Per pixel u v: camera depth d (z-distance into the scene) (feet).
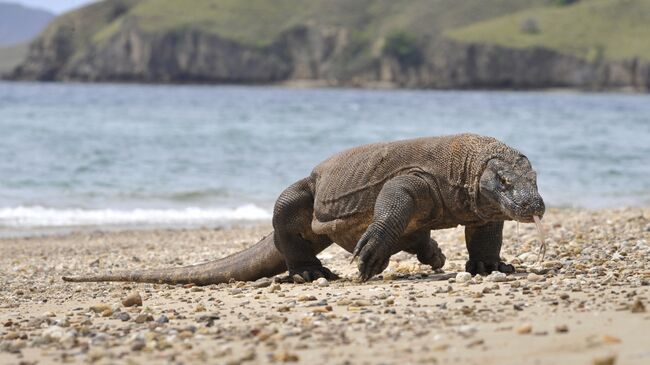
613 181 143.13
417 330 34.09
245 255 57.21
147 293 52.31
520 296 40.83
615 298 38.60
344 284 51.26
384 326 35.37
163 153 173.27
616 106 485.97
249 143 196.44
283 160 164.14
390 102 510.58
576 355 28.91
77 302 49.90
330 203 53.01
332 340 33.35
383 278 53.06
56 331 36.99
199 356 32.12
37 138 201.36
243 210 112.57
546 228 83.66
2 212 108.88
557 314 35.60
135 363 31.42
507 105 478.18
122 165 153.89
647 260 55.01
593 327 32.65
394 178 50.01
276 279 55.16
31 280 62.08
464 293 42.98
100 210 111.65
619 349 29.14
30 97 512.63
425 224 50.55
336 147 189.37
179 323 39.52
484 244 51.49
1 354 34.37
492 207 48.26
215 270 57.16
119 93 654.53
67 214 108.58
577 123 290.35
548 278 47.55
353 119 298.56
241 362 30.71
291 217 54.90
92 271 67.41
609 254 59.06
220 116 310.86
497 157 47.88
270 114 331.77
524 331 32.35
